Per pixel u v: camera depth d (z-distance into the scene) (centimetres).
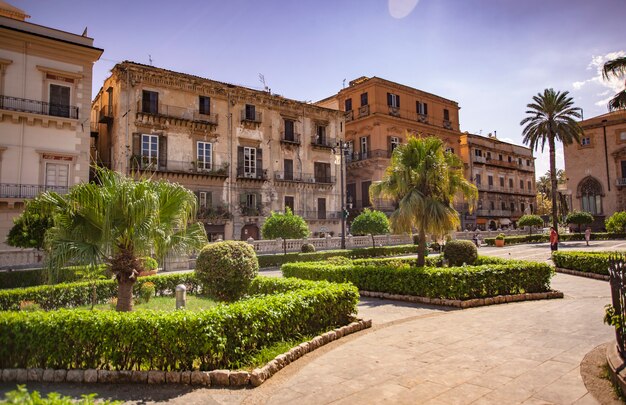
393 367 600
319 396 505
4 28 2438
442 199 1527
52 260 838
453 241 1628
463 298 1095
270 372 589
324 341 750
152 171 3088
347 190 4738
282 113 3931
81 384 566
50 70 2600
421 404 470
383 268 1259
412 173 1467
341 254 2717
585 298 1128
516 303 1092
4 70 2473
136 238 859
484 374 558
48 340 593
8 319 601
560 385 511
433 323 879
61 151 2625
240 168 3603
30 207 897
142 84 3125
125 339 584
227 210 3462
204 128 3409
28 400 308
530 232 4553
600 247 3203
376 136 4431
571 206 5416
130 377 568
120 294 933
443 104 5156
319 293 815
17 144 2497
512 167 6519
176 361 588
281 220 2569
